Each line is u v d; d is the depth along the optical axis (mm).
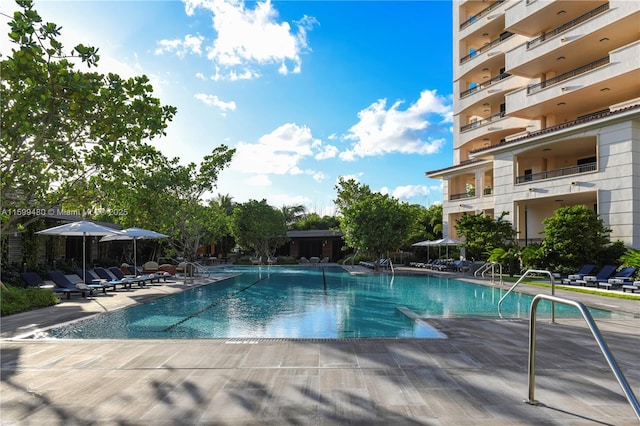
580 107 24156
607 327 7473
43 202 11641
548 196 22312
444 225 32906
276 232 36438
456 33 33375
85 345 6035
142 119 9273
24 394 4047
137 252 28875
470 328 7352
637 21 19438
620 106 20391
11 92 8492
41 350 5746
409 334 7383
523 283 17125
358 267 30016
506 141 25078
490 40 32281
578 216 18312
